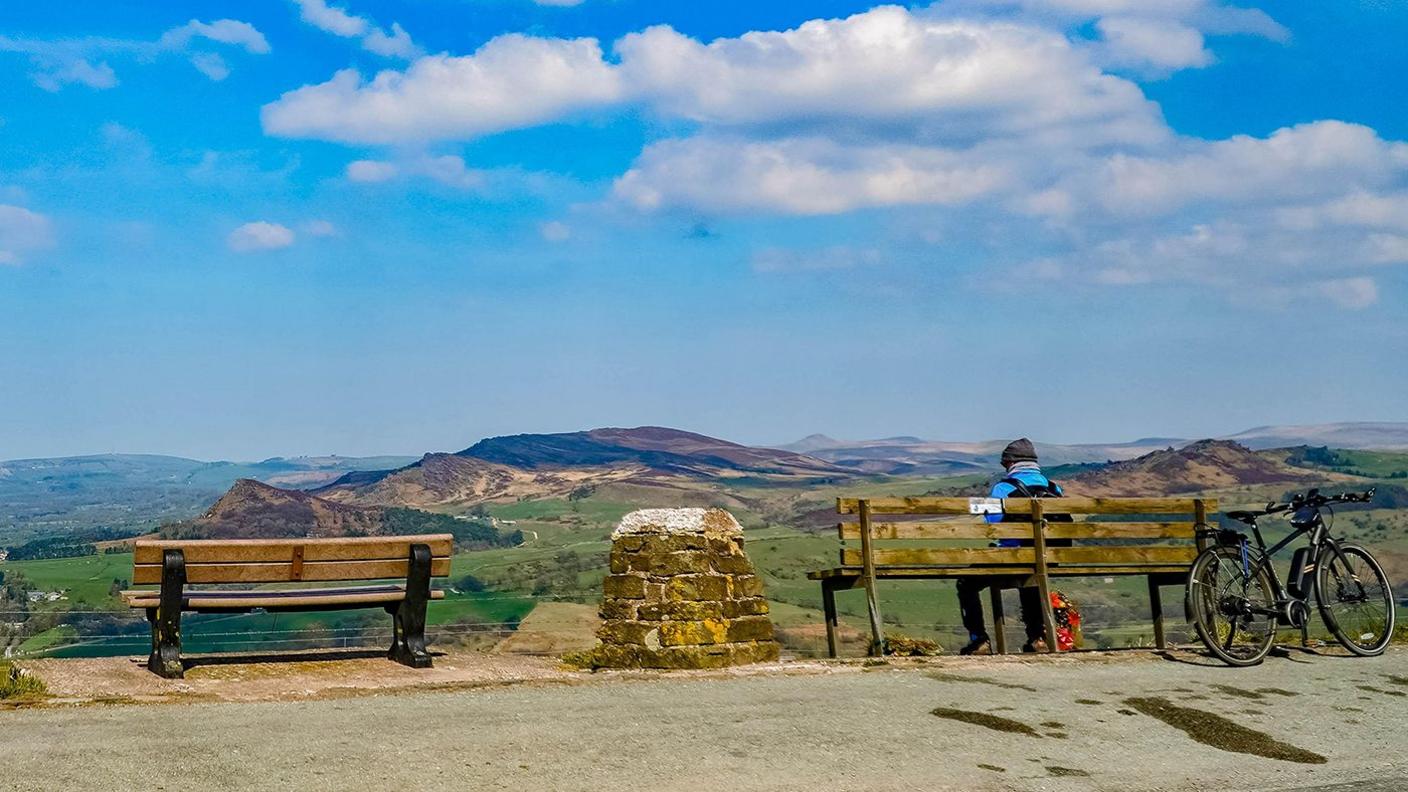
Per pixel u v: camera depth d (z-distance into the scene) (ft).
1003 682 30.68
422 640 32.17
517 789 19.86
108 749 21.02
